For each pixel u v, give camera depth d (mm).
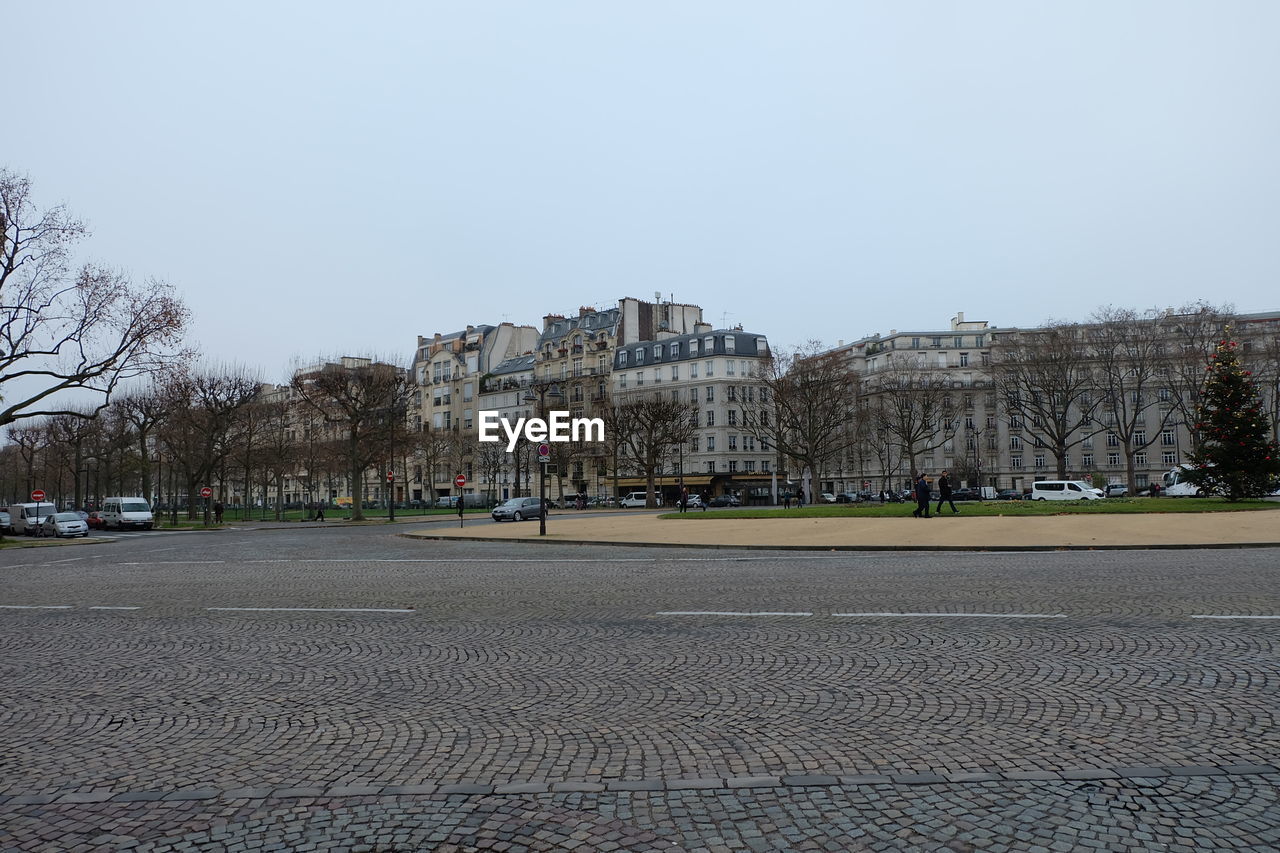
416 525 48188
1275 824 3934
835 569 15375
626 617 10242
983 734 5324
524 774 4809
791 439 73500
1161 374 67812
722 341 92188
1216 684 6324
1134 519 25156
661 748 5215
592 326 102562
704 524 30891
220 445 59562
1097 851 3713
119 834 4105
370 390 57844
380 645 8867
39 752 5449
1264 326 78375
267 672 7684
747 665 7418
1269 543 18016
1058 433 66125
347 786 4676
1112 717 5598
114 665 8180
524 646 8602
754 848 3805
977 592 11594
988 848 3760
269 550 26344
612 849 3818
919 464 93812
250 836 4047
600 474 96125
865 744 5195
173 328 37125
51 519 45000
